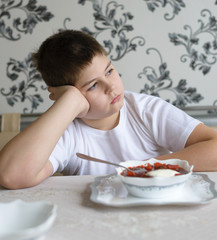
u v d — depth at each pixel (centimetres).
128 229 46
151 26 183
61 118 80
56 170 98
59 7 180
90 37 94
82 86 89
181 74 188
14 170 71
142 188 56
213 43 188
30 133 76
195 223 47
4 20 180
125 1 181
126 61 184
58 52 89
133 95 111
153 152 108
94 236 44
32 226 42
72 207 57
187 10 184
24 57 182
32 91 184
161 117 102
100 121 104
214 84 191
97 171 106
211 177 75
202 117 191
